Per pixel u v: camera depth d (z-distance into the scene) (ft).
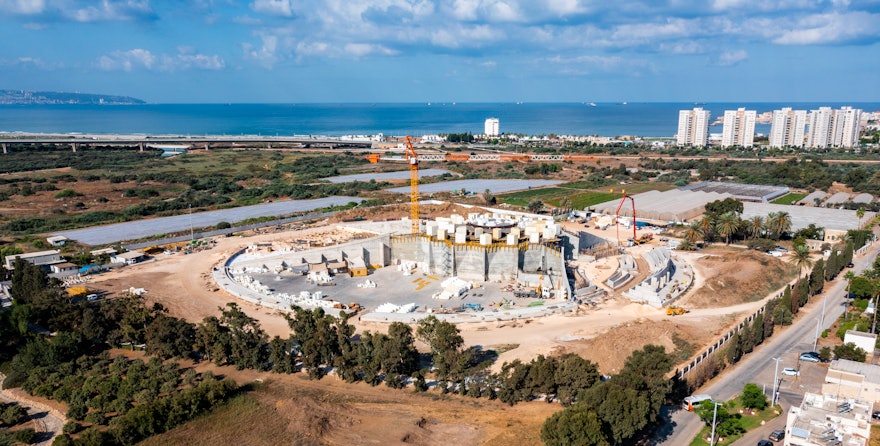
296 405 341.00
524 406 347.97
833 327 473.26
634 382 323.37
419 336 429.79
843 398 323.57
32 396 368.68
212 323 419.33
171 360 416.26
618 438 299.99
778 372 395.75
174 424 327.88
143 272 633.61
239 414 339.36
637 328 441.68
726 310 514.27
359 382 384.47
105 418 339.57
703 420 336.08
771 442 312.91
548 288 556.10
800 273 593.42
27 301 497.46
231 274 622.54
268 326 478.18
